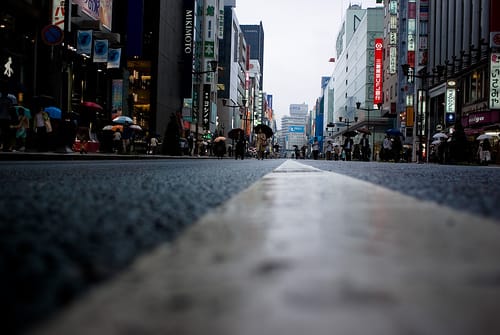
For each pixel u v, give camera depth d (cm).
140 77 4497
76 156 1667
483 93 3559
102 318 75
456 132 3003
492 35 3186
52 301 83
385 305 80
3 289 90
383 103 7750
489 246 140
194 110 6250
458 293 88
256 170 920
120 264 115
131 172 727
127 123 2798
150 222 191
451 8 4272
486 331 67
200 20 6844
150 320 74
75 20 2891
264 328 69
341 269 109
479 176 688
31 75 2494
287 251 133
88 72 3322
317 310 77
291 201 291
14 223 182
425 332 67
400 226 183
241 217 213
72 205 250
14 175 602
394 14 6562
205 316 76
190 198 303
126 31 3847
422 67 5141
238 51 11219
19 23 2389
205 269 111
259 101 17575
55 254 125
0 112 1548
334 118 14512
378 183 481
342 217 213
